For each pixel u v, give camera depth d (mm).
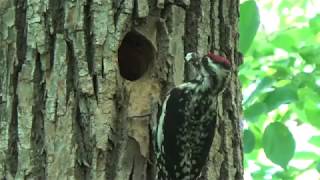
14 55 9484
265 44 14273
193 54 9789
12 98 9422
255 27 11602
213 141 10117
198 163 9797
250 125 13219
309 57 13414
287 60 13484
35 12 9500
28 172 9234
